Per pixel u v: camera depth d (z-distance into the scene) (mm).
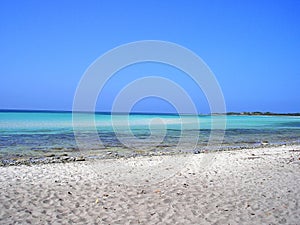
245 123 51375
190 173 11094
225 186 9164
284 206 7242
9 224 6129
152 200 7773
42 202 7547
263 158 14492
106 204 7445
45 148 18719
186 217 6562
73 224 6176
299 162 13312
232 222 6273
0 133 26266
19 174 10789
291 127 42000
